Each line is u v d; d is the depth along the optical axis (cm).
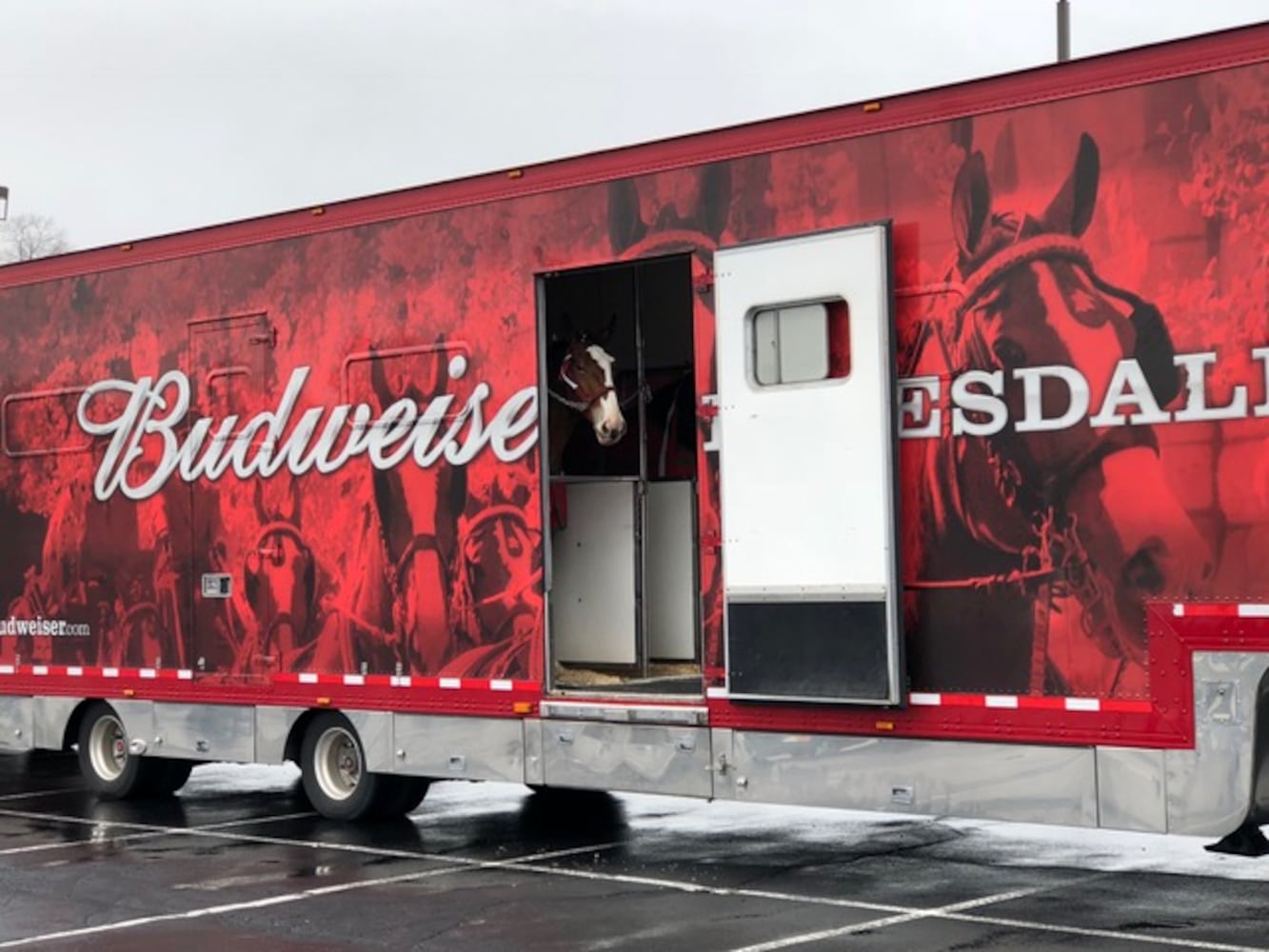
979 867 986
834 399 909
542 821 1184
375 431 1132
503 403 1068
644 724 995
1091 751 834
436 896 928
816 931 822
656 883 951
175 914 898
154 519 1262
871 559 892
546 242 1048
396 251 1124
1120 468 828
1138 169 827
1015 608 859
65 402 1327
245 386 1209
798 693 918
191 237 1242
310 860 1048
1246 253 796
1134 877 951
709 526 967
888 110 907
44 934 859
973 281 875
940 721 880
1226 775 795
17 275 1360
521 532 1059
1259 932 806
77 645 1316
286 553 1181
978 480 871
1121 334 829
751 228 956
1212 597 800
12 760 1653
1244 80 800
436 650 1098
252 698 1200
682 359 1234
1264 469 788
